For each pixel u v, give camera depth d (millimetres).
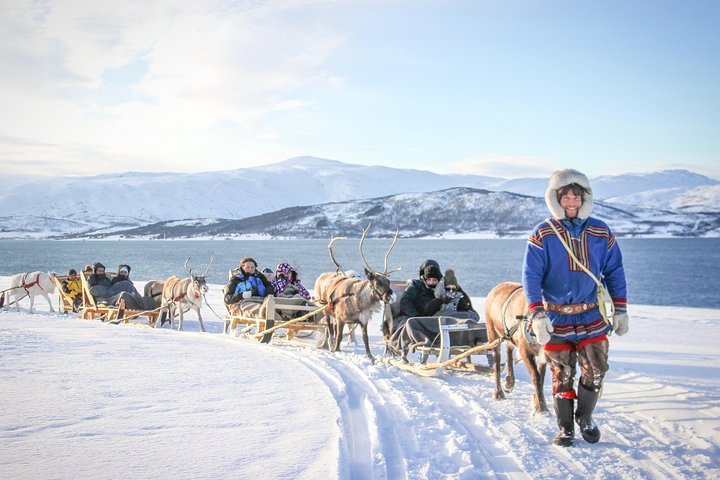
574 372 5930
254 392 7562
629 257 113438
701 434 6078
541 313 5750
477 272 67562
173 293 17328
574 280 5805
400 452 5578
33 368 8820
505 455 5570
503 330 7363
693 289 50000
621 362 11094
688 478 4961
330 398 7281
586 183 5887
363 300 10953
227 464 4926
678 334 15742
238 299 14672
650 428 6336
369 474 4957
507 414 6996
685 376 9641
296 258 102750
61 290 21625
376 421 6496
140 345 11664
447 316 9852
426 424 6504
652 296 44562
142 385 7805
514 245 181750
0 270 78812
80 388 7516
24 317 17953
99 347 11172
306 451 5277
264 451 5262
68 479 4523
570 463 5375
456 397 7824
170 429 5871
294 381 8320
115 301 18578
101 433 5688
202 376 8547
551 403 7441
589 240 5855
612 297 5977
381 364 10273
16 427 5816
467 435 6078
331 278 12695
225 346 12023
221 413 6508
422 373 9219
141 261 100625
